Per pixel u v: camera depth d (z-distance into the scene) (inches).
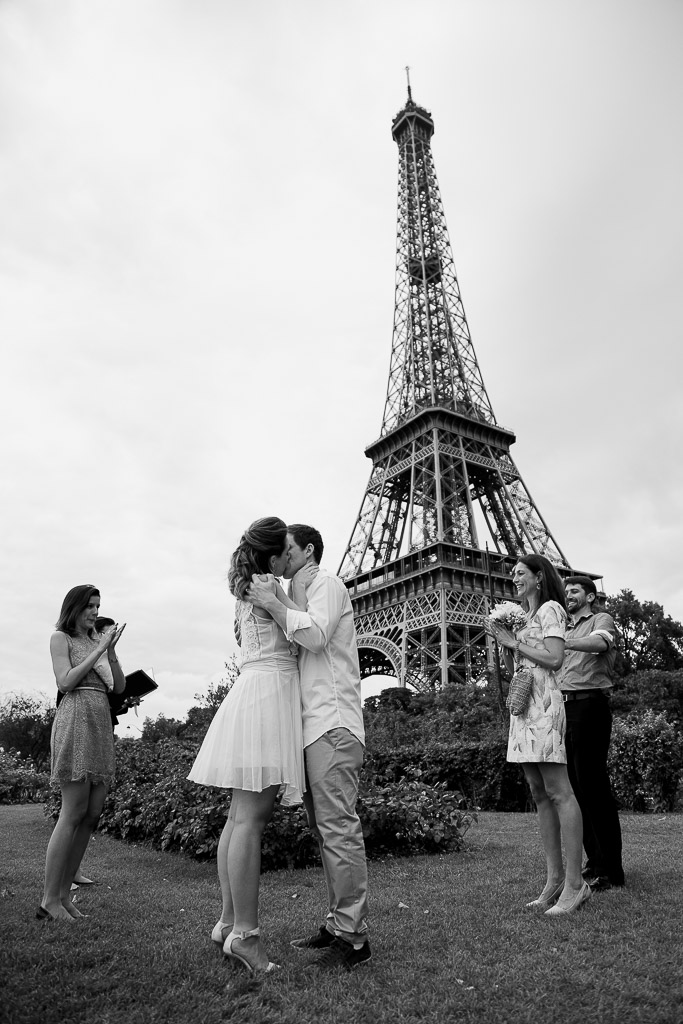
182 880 326.0
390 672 2488.9
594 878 277.7
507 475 2449.6
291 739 193.9
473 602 1968.5
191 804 410.6
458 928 223.1
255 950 185.5
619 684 2358.5
